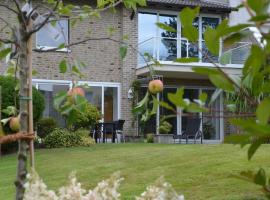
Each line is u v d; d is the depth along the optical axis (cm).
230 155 905
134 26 1838
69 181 219
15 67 310
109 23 1806
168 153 1006
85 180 796
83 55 1759
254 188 632
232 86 127
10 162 1077
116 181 216
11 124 280
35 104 1351
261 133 108
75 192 213
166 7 1862
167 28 148
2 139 257
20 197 260
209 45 133
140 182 746
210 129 1930
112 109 1802
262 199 555
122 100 1806
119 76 1811
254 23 113
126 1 299
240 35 122
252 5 109
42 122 1510
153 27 1870
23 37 273
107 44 1797
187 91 1955
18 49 290
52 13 283
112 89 1805
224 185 670
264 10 109
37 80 1694
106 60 1795
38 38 1642
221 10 1894
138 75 1823
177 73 1822
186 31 134
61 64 290
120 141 1755
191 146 1141
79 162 991
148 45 1842
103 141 1645
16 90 331
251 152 130
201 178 729
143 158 972
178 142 1803
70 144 1388
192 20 133
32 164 266
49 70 1709
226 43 124
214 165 815
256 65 123
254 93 131
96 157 1045
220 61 152
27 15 274
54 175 855
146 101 250
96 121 1612
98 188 214
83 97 250
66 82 1727
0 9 1458
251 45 121
